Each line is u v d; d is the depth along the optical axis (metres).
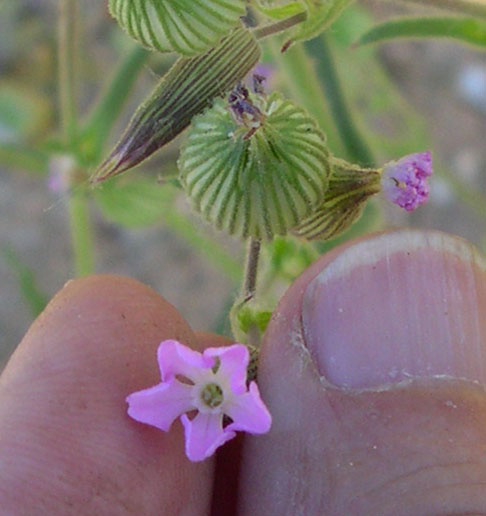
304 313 0.11
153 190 0.15
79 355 0.11
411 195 0.11
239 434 0.12
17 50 0.22
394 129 0.21
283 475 0.11
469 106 0.23
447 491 0.10
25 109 0.21
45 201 0.23
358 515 0.10
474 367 0.10
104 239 0.22
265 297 0.13
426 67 0.23
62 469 0.10
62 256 0.22
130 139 0.10
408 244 0.11
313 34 0.11
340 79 0.14
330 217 0.11
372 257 0.11
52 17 0.23
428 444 0.10
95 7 0.22
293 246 0.13
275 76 0.15
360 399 0.10
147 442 0.10
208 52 0.11
